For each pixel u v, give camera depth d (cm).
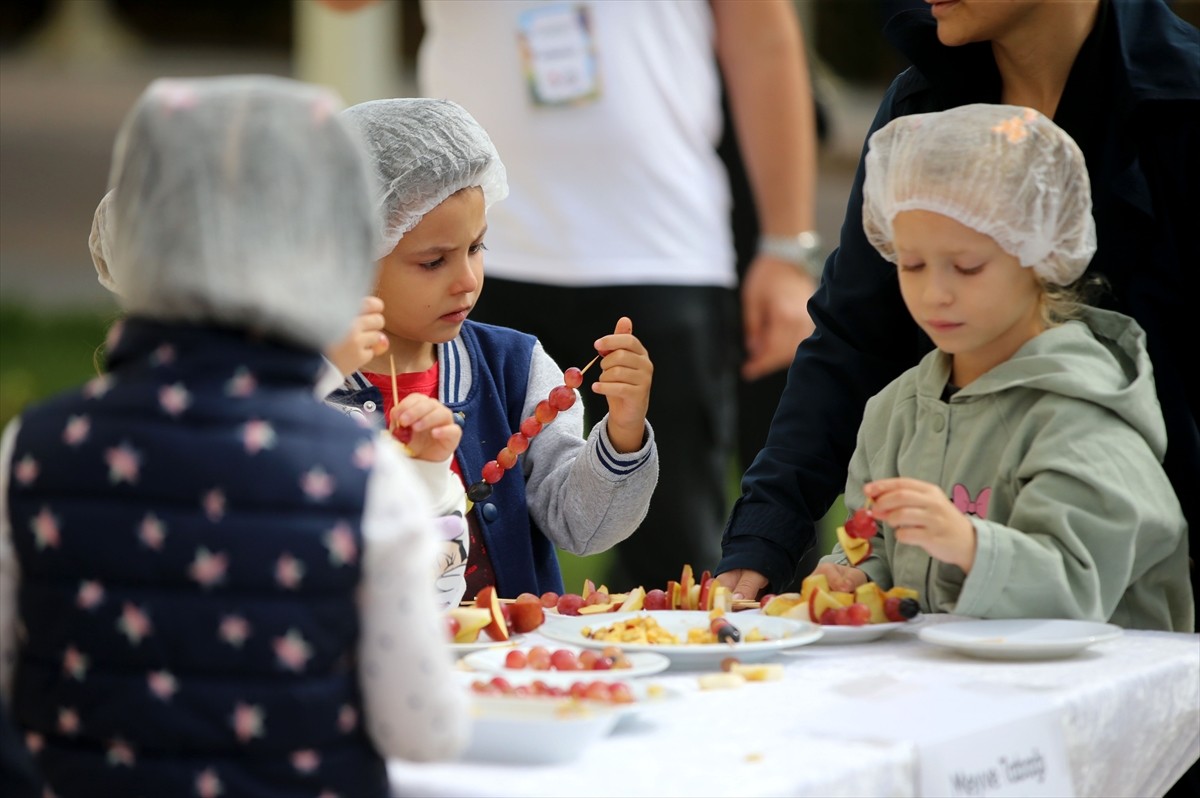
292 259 378
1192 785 583
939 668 502
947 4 632
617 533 686
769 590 668
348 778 381
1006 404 577
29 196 4178
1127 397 563
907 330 706
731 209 1105
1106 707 476
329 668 378
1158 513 555
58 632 383
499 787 385
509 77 994
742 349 1120
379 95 2298
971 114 568
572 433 705
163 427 378
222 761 374
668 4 1002
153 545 375
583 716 407
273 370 384
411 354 674
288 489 375
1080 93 639
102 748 382
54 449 385
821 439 697
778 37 1074
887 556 614
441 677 385
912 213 564
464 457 669
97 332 2809
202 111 380
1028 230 554
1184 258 623
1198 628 620
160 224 376
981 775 429
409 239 632
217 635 372
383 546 379
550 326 1016
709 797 376
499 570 668
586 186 996
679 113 1009
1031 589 533
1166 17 642
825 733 427
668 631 540
